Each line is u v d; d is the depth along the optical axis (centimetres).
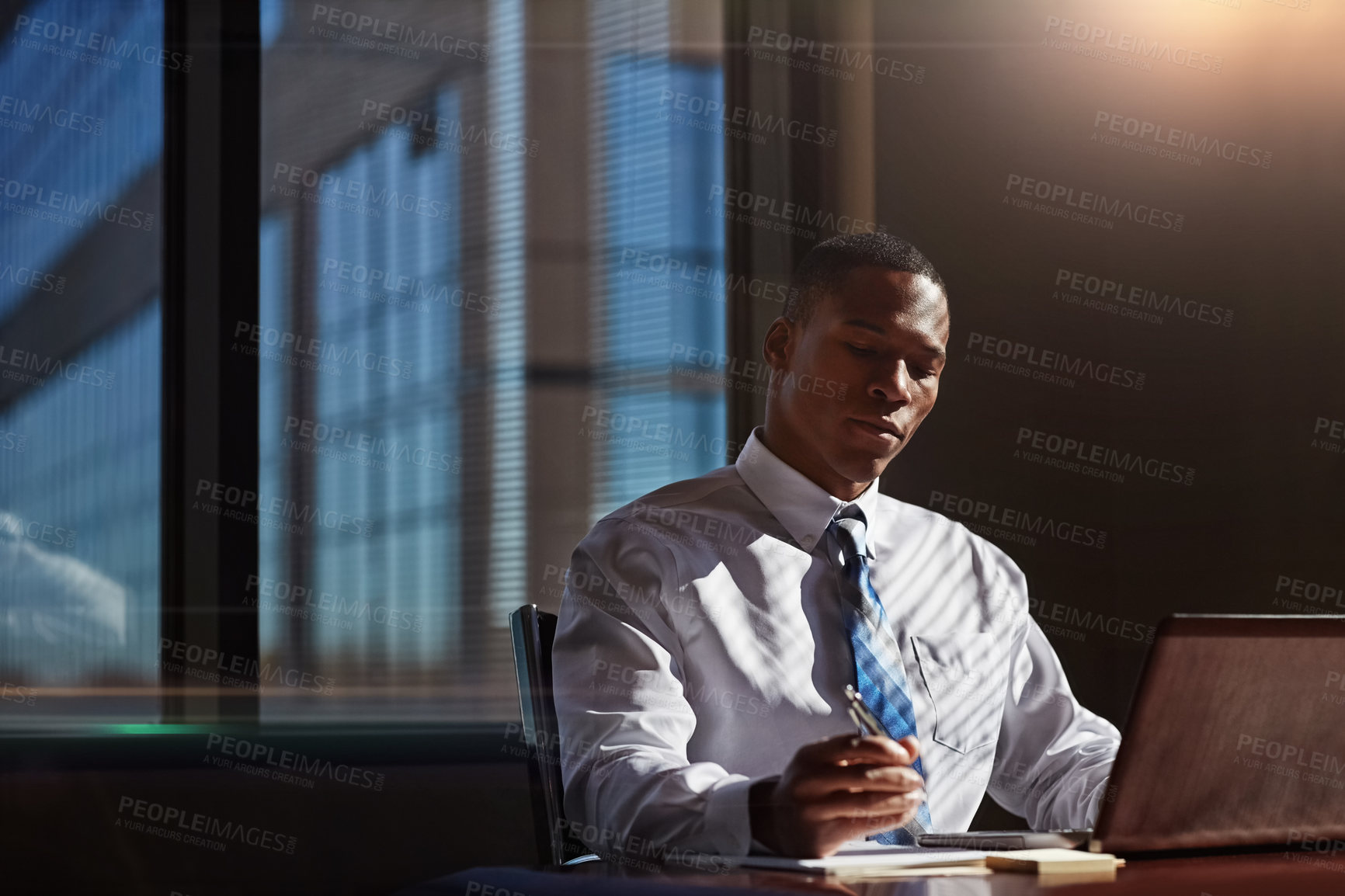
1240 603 274
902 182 292
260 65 283
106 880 216
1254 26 280
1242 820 88
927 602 147
